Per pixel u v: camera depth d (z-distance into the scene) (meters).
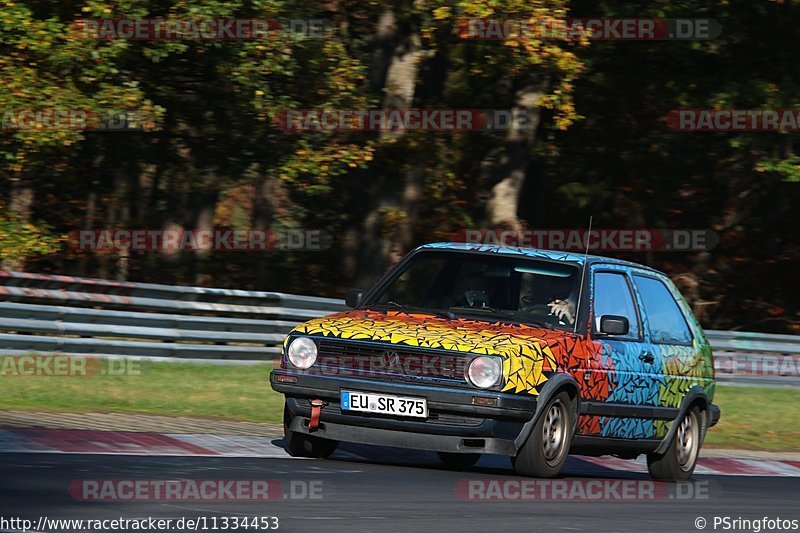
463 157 109.44
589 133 113.25
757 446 54.62
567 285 34.38
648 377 35.84
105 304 55.06
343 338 32.03
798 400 68.88
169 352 56.19
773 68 94.62
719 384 72.88
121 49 68.38
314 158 78.19
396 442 31.45
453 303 34.59
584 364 32.97
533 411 31.12
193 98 80.62
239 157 81.56
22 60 68.12
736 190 123.12
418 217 110.31
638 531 24.41
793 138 94.56
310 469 30.45
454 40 83.69
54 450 30.39
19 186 91.19
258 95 73.19
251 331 60.50
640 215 126.19
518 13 73.12
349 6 90.06
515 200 92.50
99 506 22.14
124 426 38.00
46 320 51.53
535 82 88.94
